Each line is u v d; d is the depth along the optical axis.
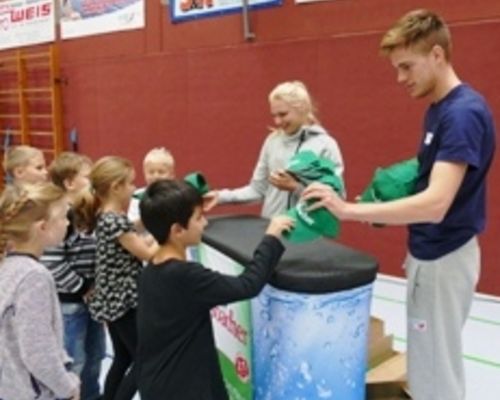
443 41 1.54
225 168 4.94
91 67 5.94
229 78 4.77
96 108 5.97
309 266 1.64
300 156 1.80
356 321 1.65
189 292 1.55
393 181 1.67
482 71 3.46
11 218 1.62
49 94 6.36
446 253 1.61
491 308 3.48
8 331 1.57
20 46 6.69
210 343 1.65
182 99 5.16
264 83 4.53
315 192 1.55
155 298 1.61
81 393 2.46
